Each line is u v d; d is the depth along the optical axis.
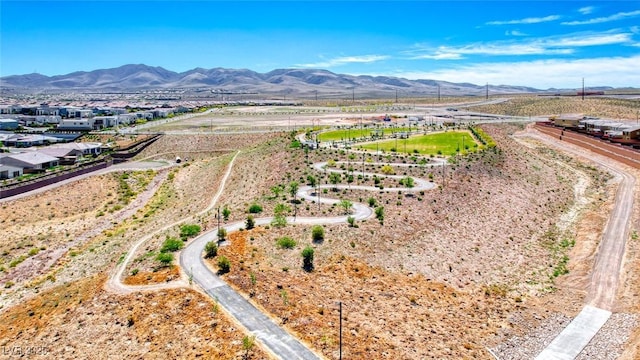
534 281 69.56
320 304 53.84
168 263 62.62
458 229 84.06
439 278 66.81
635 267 70.56
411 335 50.28
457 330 53.47
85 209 114.81
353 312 53.31
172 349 44.47
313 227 76.25
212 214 89.00
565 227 92.44
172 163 164.38
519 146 162.25
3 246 89.56
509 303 62.19
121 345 45.97
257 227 76.81
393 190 99.12
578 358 49.91
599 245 80.31
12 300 64.50
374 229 77.19
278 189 99.38
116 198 124.56
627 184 117.12
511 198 104.44
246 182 117.50
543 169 133.62
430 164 121.81
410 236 77.44
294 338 45.78
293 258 66.06
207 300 52.00
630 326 55.53
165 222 94.38
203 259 64.12
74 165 152.75
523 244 82.94
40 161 149.12
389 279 63.91
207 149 182.88
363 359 43.72
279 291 55.53
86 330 49.09
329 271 63.44
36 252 86.44
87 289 58.91
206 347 44.16
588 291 65.25
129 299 53.44
